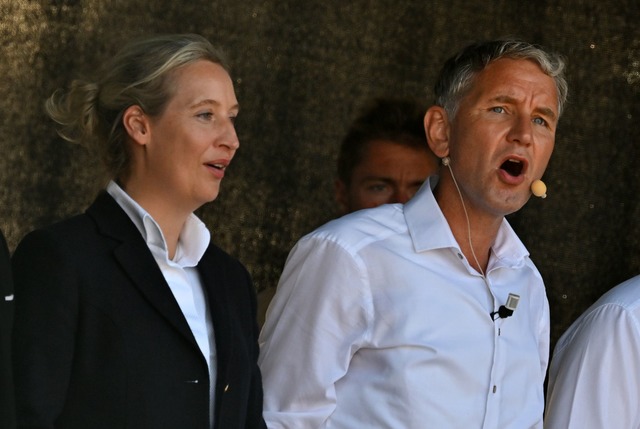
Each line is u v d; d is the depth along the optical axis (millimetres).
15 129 14961
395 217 9852
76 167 15195
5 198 14961
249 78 16016
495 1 17031
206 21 15734
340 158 12750
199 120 8367
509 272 10109
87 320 7672
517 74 9820
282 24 16156
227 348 8328
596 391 10398
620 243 17641
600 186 17531
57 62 15070
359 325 9484
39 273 7672
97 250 7910
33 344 7469
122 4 15305
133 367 7691
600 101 17453
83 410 7598
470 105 9852
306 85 16328
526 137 9672
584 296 17516
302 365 9445
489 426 9469
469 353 9484
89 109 8445
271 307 9797
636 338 10375
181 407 7812
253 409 8812
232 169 16031
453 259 9734
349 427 9383
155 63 8328
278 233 16312
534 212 17281
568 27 17281
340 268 9477
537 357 10023
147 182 8375
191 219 8586
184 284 8359
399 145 12352
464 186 9844
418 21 16766
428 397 9289
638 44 17469
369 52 16594
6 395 6184
